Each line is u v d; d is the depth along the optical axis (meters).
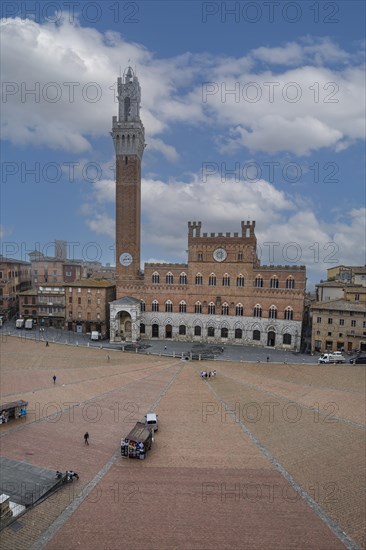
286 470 40.09
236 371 77.81
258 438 47.56
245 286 105.25
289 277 100.81
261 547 28.94
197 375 74.81
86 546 28.81
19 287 147.25
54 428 49.59
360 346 90.81
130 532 30.38
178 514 32.69
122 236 113.69
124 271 113.75
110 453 43.31
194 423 52.00
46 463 40.81
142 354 91.94
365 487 36.94
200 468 40.31
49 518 31.95
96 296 116.94
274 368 80.19
